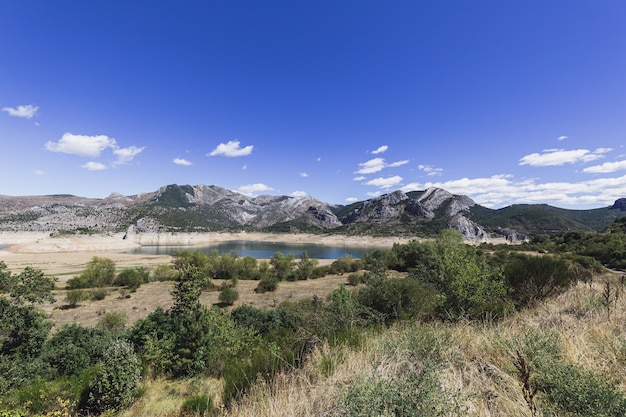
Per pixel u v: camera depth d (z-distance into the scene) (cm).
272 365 388
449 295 787
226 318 1523
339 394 246
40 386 829
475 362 313
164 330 1427
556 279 712
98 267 4334
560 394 216
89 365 1281
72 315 2855
